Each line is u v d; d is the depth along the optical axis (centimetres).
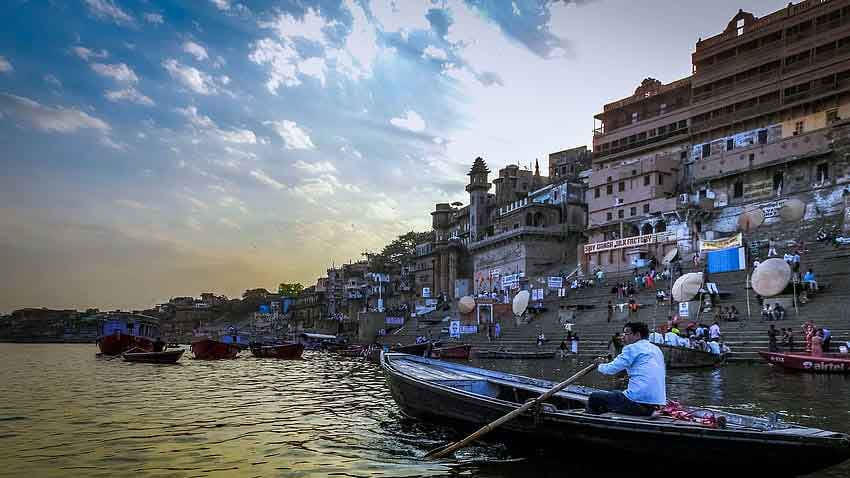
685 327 3359
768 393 1633
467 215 9119
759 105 5172
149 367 3453
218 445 1105
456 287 8369
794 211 4409
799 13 5022
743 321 3172
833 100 4669
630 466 849
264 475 891
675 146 5972
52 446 1103
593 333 3931
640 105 6656
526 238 6831
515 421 981
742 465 750
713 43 5681
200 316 16038
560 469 895
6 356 5075
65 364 3728
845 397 1537
